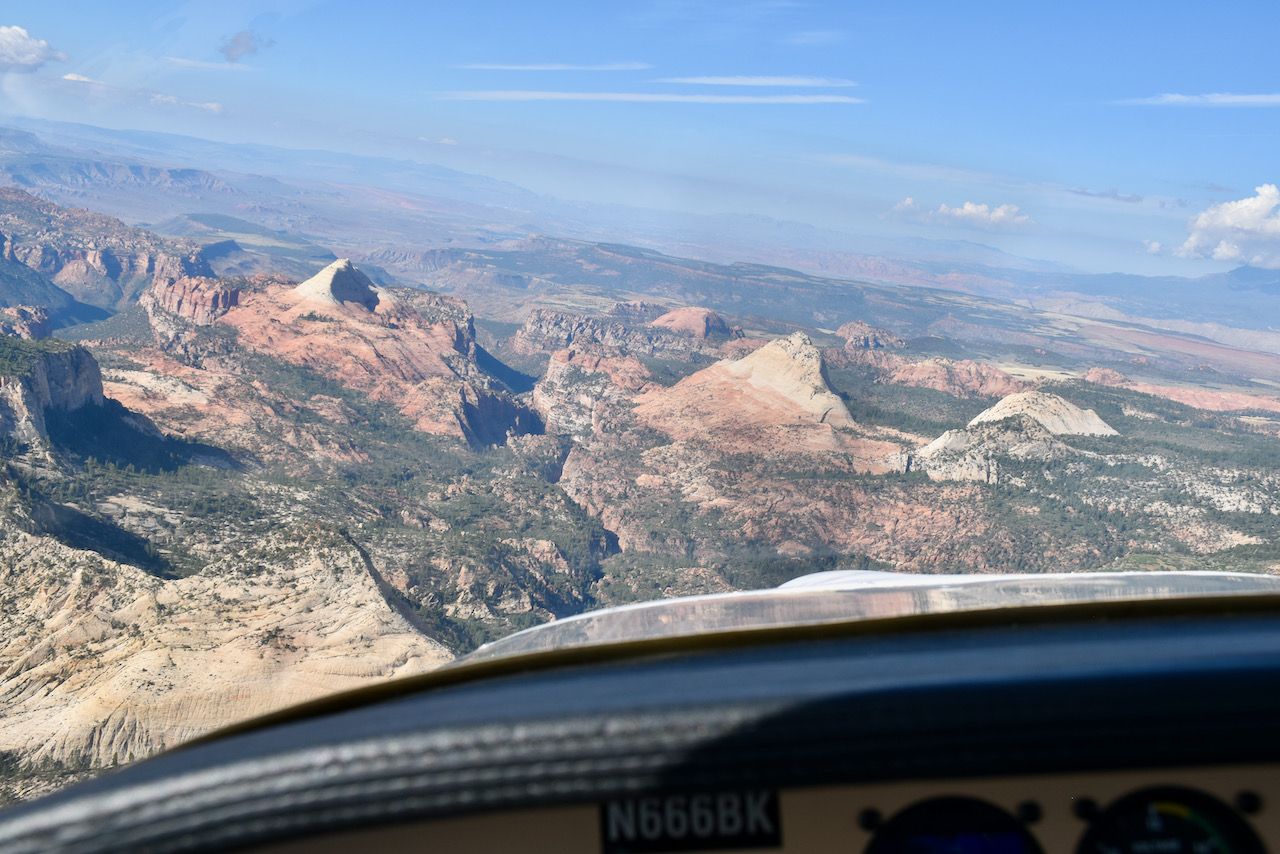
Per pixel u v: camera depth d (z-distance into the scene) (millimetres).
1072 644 2619
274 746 1994
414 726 2012
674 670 2574
